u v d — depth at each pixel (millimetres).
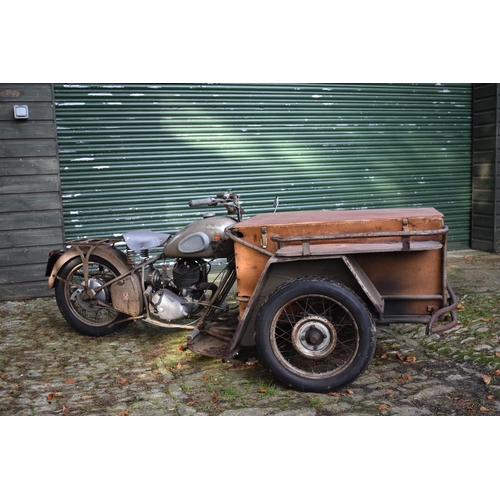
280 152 7625
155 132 7035
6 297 6348
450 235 8695
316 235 3670
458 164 8602
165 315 4602
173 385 3914
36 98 6223
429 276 3744
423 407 3473
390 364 4199
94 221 6953
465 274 6965
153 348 4734
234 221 4609
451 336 4727
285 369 3678
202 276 4746
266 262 3867
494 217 8359
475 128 8539
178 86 7055
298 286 3605
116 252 4848
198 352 4184
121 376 4133
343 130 7906
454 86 8406
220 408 3527
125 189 7020
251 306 3811
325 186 7922
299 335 3674
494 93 8180
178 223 7277
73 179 6801
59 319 5617
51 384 4008
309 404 3543
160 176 7129
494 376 3898
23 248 6348
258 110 7453
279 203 7719
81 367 4332
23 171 6266
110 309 4910
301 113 7656
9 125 6176
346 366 3631
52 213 6398
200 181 7309
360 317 3561
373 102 8008
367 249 3582
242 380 3980
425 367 4121
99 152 6855
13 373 4227
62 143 6703
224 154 7371
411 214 3895
